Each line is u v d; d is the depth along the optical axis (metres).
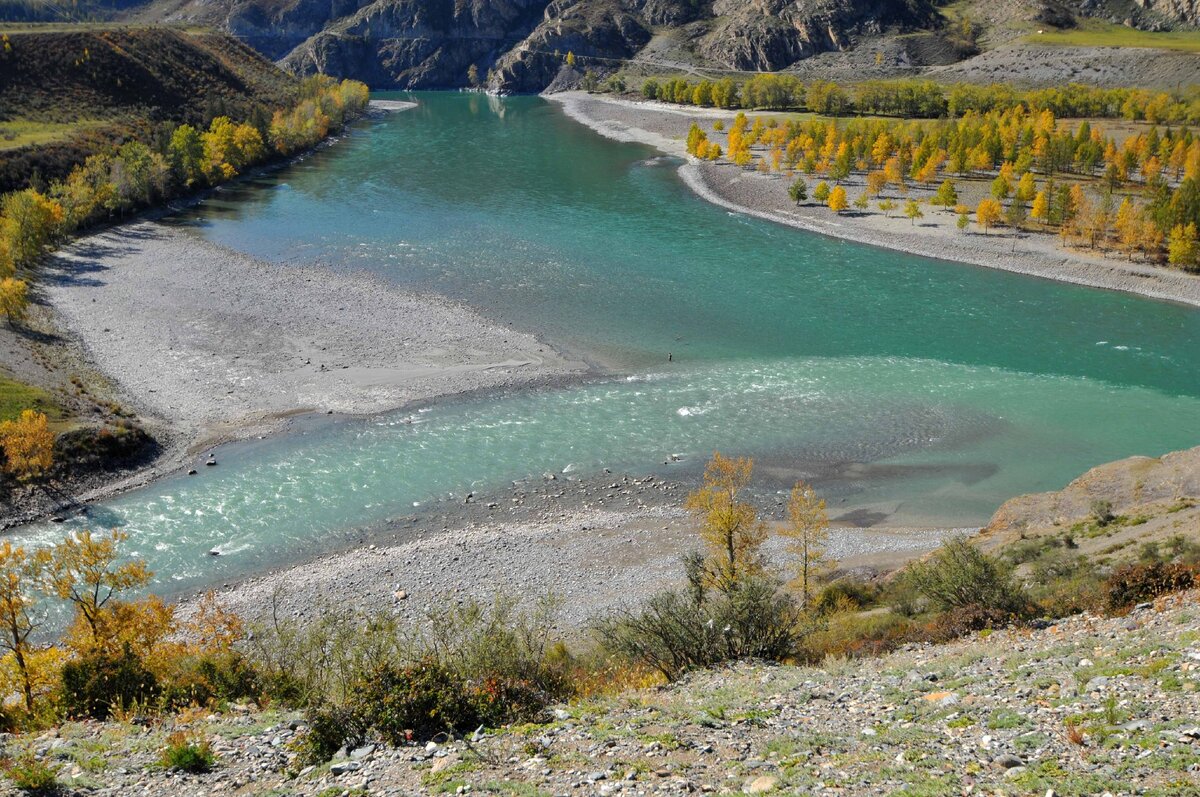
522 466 55.03
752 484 53.50
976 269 96.25
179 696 23.09
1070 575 30.69
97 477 52.62
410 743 16.48
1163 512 38.25
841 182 136.38
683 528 47.78
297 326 76.62
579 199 127.88
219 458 55.56
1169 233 94.19
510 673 21.67
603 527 48.09
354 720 17.12
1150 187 119.12
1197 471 43.97
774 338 76.44
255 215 117.38
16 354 65.38
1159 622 20.23
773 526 48.69
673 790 13.16
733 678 21.48
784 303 85.12
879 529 48.34
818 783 12.95
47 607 40.75
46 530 47.62
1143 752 12.70
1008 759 13.18
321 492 51.84
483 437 58.53
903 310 83.44
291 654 25.83
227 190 132.25
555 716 17.94
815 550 45.56
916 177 134.00
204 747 16.47
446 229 110.44
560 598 37.94
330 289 86.44
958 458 56.28
